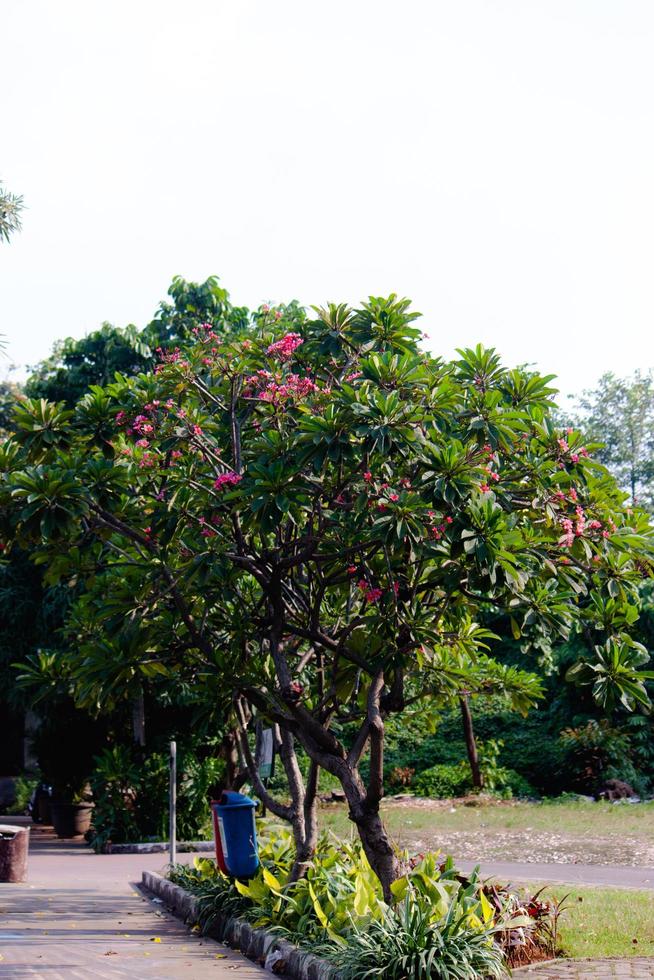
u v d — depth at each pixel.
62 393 23.73
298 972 8.16
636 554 9.38
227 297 23.53
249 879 10.79
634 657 9.05
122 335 23.20
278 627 10.00
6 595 22.97
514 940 8.52
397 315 10.35
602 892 12.45
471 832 19.72
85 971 8.42
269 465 8.88
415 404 9.22
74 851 20.09
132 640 9.90
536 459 9.22
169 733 20.84
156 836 20.31
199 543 9.52
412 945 7.36
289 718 9.96
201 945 9.95
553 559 9.35
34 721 29.75
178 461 9.91
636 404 48.78
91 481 9.30
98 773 20.20
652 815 21.39
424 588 9.62
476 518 8.26
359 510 8.74
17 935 10.28
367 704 9.49
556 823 20.36
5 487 8.90
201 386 10.45
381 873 9.18
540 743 28.53
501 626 31.95
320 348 10.51
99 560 10.83
